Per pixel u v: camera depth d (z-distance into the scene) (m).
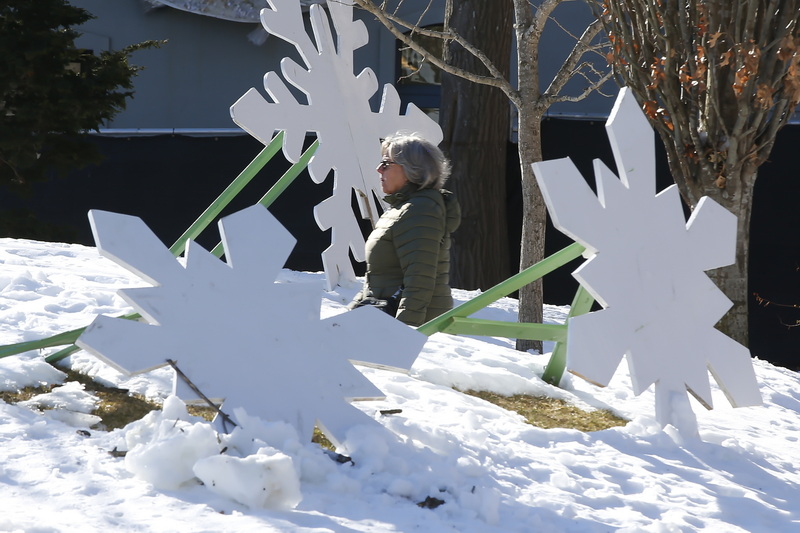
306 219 17.44
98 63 19.11
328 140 11.19
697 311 5.91
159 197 17.97
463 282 18.05
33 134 17.69
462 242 18.08
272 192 10.72
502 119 18.31
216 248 9.52
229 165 17.78
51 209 18.50
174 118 26.88
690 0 9.63
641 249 5.74
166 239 17.97
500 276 18.30
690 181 10.09
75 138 18.23
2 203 18.75
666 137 10.21
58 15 18.31
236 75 26.88
